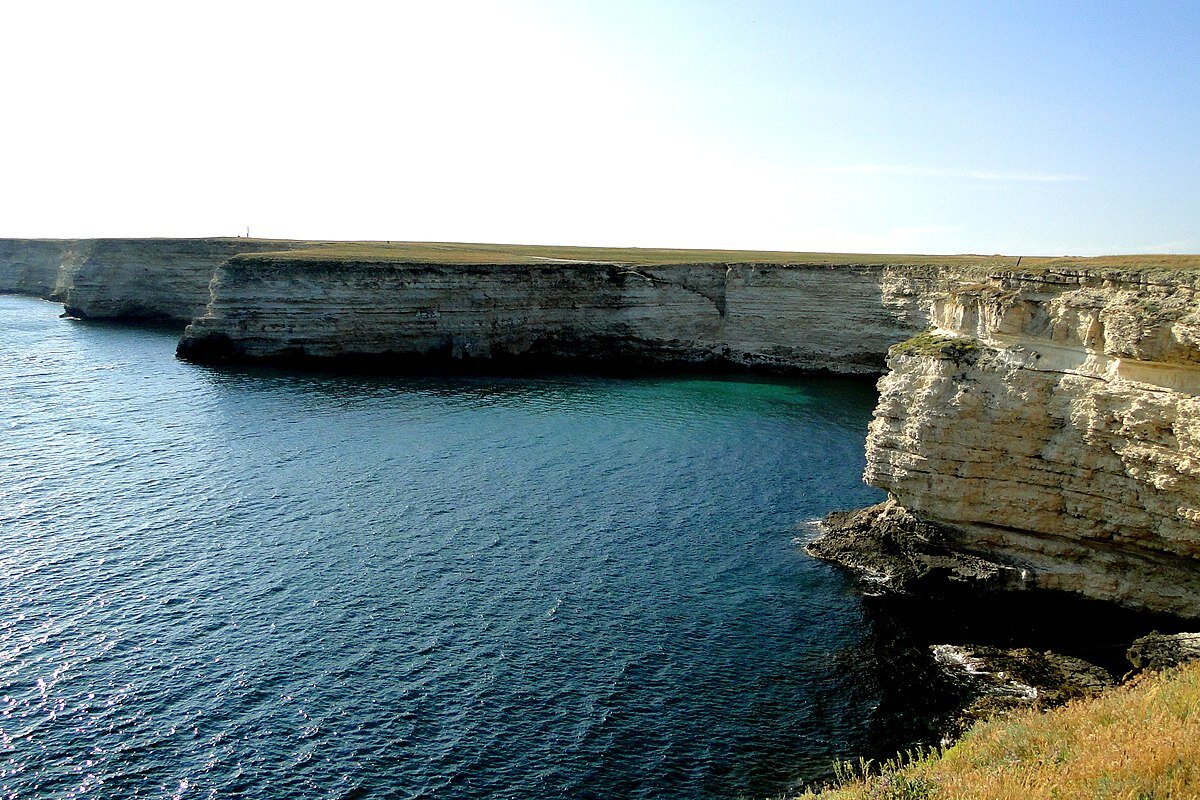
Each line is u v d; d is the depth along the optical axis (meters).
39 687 25.33
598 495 44.94
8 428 54.50
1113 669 27.36
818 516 42.34
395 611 30.94
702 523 41.03
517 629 29.88
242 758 22.45
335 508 41.75
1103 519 30.19
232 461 49.06
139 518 39.41
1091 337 30.03
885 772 18.14
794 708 25.56
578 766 22.55
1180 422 26.88
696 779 22.20
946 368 33.34
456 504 42.91
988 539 33.38
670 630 30.19
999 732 17.39
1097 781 12.84
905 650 29.11
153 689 25.48
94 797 20.80
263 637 28.77
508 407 67.00
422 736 23.61
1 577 32.50
